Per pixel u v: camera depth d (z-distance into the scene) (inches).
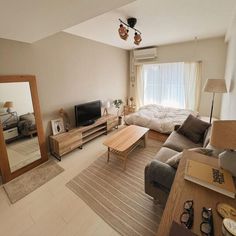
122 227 65.1
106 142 108.9
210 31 127.8
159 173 63.7
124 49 197.0
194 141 103.3
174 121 139.5
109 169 104.2
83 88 146.6
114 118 170.9
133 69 207.2
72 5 54.6
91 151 129.1
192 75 167.8
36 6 54.2
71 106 136.9
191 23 108.7
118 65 190.9
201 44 157.1
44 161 113.7
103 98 174.6
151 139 148.0
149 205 75.4
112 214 71.0
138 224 66.3
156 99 199.9
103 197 80.5
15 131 97.2
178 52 170.4
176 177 43.5
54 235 62.5
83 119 140.2
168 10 87.3
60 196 81.5
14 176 96.4
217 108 160.1
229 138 40.4
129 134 120.8
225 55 148.6
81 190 85.4
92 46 150.3
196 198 36.2
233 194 36.1
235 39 95.8
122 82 203.0
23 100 98.7
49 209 74.0
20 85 96.3
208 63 157.6
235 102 87.7
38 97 106.6
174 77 181.6
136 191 84.3
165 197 65.9
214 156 57.5
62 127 127.0
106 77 174.4
